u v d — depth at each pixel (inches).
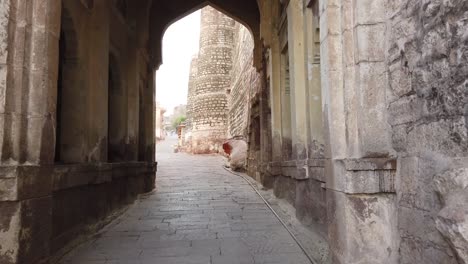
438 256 98.2
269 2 370.3
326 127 143.1
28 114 143.3
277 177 339.9
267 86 422.6
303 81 239.9
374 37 128.7
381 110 127.2
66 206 186.2
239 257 175.0
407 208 114.3
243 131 651.5
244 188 429.7
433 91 100.6
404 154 116.7
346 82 132.6
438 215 91.4
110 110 325.1
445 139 96.0
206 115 989.8
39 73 145.7
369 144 126.3
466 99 88.1
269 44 369.1
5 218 128.9
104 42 253.6
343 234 126.5
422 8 104.9
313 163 201.5
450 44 93.1
